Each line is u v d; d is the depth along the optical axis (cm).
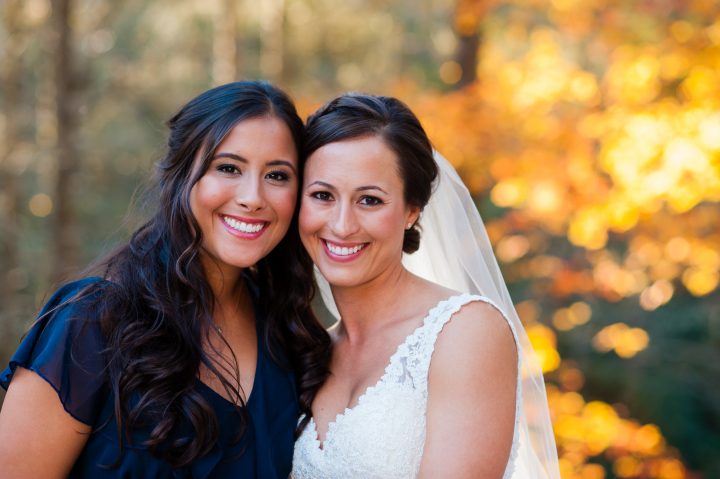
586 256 750
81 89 997
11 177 963
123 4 1073
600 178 655
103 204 1067
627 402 895
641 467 692
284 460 272
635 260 745
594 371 898
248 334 289
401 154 264
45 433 243
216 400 261
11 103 985
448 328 258
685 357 890
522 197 677
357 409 260
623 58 655
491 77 748
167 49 1175
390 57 1194
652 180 596
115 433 250
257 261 287
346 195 262
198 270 268
